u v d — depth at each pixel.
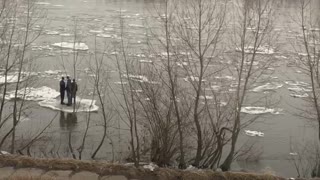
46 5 64.94
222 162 14.58
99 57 30.08
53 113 19.45
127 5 71.00
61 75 25.69
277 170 14.36
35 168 9.78
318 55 15.62
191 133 12.94
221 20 14.70
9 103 19.91
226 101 14.67
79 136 16.58
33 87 22.92
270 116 20.91
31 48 31.58
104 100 20.47
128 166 10.07
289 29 29.09
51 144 15.55
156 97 13.59
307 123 20.06
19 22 24.20
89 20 50.69
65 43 35.97
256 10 14.77
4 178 9.05
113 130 16.92
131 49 30.42
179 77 14.05
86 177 9.50
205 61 16.11
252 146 15.88
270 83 26.62
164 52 17.27
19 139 15.38
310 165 14.92
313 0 26.12
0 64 18.00
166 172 9.91
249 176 9.85
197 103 12.27
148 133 13.38
